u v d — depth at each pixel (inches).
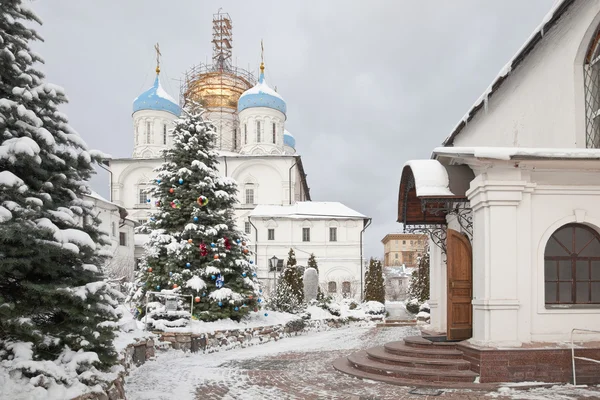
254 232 1707.7
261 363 449.1
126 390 327.0
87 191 260.7
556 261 344.8
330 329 934.4
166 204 663.8
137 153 2022.6
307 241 1689.2
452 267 387.2
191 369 413.7
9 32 238.1
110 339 247.3
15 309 214.5
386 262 4010.8
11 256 209.5
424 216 441.1
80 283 239.5
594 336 330.3
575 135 374.3
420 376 334.0
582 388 305.9
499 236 329.7
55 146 237.5
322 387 333.7
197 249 632.4
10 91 232.7
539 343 325.7
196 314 605.6
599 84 371.6
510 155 315.6
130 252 1636.3
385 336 725.3
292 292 951.6
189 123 697.0
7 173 211.3
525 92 453.4
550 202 338.6
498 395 292.7
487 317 326.3
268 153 2005.4
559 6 353.7
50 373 213.2
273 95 2047.2
